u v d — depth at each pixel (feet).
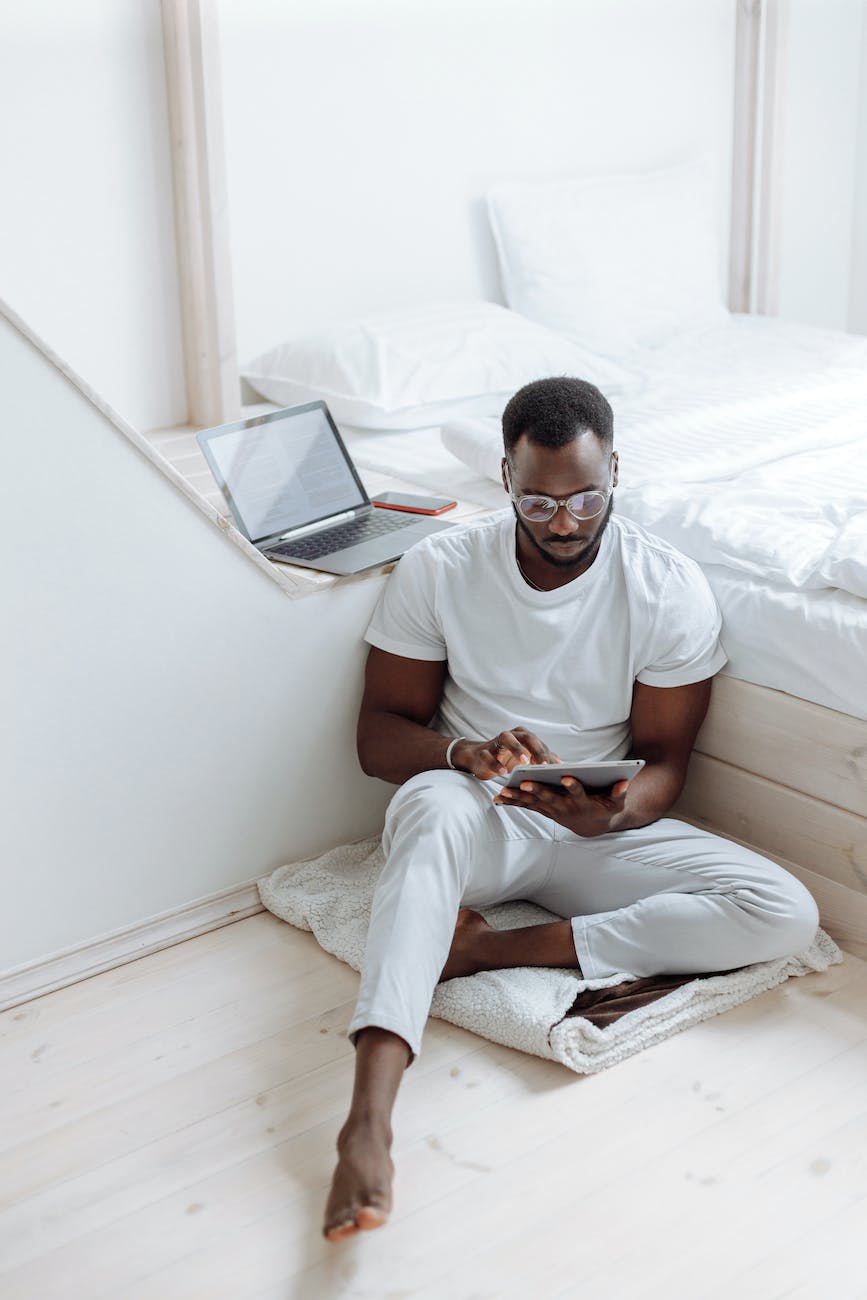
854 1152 4.49
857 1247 4.11
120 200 7.96
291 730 6.11
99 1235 4.28
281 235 8.84
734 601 5.86
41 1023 5.36
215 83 7.83
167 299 8.32
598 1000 5.18
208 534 5.62
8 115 7.45
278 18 8.40
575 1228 4.22
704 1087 4.83
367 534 6.46
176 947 5.86
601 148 10.44
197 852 5.95
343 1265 4.11
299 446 6.60
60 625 5.32
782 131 11.14
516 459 5.31
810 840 5.82
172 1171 4.54
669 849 5.44
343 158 8.97
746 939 5.17
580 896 5.58
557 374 8.76
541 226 9.74
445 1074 4.96
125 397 8.33
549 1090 4.85
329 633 6.07
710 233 10.69
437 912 4.91
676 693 5.72
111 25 7.64
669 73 10.68
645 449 7.24
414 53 9.11
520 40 9.66
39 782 5.42
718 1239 4.16
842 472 6.88
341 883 6.10
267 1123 4.75
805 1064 4.93
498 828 5.41
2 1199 4.45
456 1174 4.46
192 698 5.75
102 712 5.52
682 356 9.53
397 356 8.46
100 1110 4.84
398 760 5.76
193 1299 4.01
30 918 5.52
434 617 5.88
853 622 5.45
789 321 11.01
